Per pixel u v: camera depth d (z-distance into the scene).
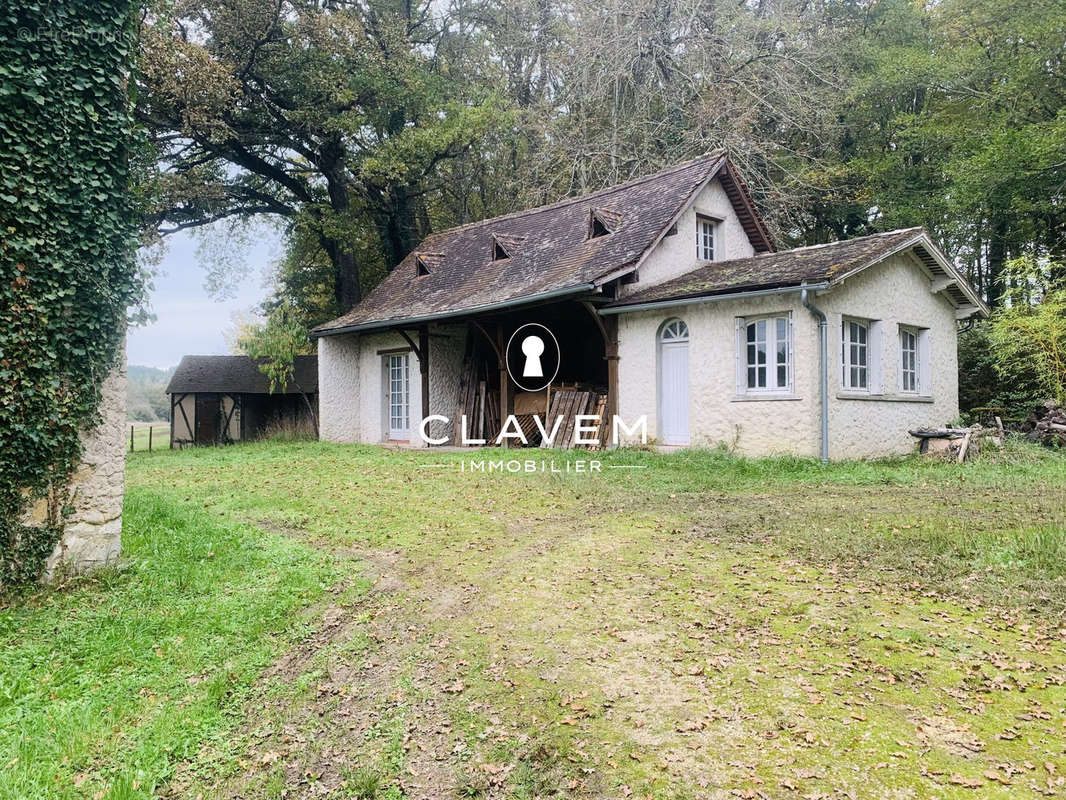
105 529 6.00
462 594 5.45
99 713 3.86
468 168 26.42
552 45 25.33
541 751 3.31
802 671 3.88
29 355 5.50
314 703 4.01
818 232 24.69
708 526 7.07
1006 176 16.88
